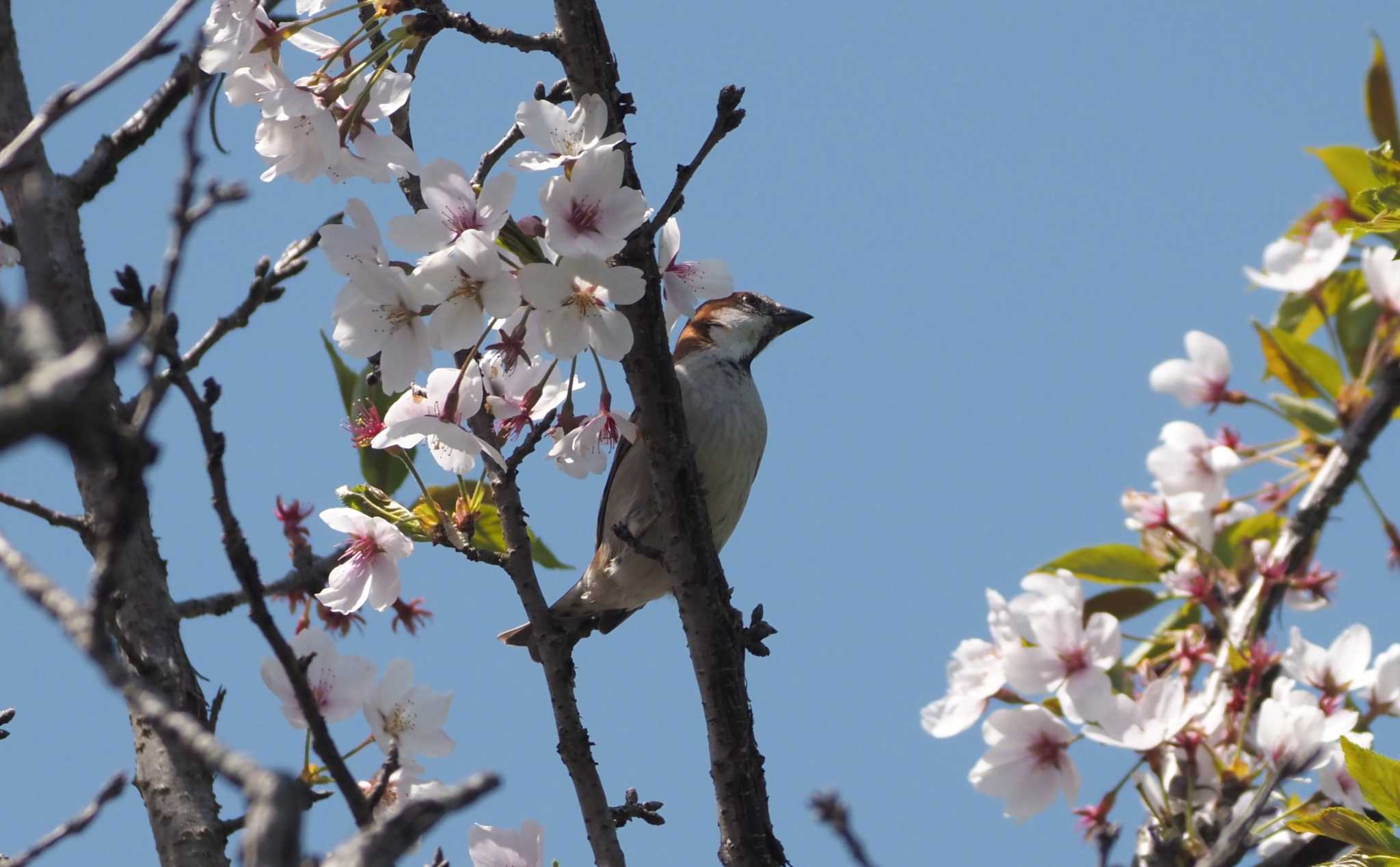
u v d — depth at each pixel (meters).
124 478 3.68
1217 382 10.98
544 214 7.21
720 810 8.36
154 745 6.96
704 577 8.25
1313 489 9.92
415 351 7.33
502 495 7.86
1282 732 8.29
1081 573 10.38
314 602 8.30
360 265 7.21
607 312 7.30
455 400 7.90
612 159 7.25
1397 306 10.75
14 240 7.62
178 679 6.93
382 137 7.57
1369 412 10.02
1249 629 9.49
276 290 7.15
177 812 6.76
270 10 7.98
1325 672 8.89
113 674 4.14
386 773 5.39
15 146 5.32
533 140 7.36
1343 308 11.40
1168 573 10.21
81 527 6.84
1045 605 8.60
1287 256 11.30
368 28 7.37
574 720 7.67
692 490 8.19
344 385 9.58
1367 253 10.91
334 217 7.24
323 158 7.51
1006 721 8.50
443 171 7.29
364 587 8.01
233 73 7.40
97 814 5.68
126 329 3.26
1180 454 10.60
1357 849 7.42
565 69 7.62
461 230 7.27
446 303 7.23
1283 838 8.63
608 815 7.57
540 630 7.77
